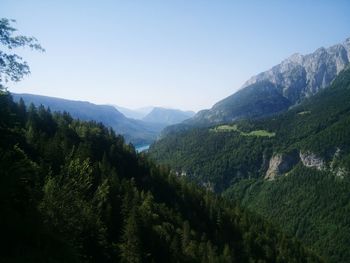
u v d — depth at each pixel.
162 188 150.25
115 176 119.12
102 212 91.00
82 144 135.38
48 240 31.45
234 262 116.69
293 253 152.75
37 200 45.72
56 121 169.50
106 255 70.06
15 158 34.72
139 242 85.50
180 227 121.25
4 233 28.48
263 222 171.88
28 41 27.94
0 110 31.41
